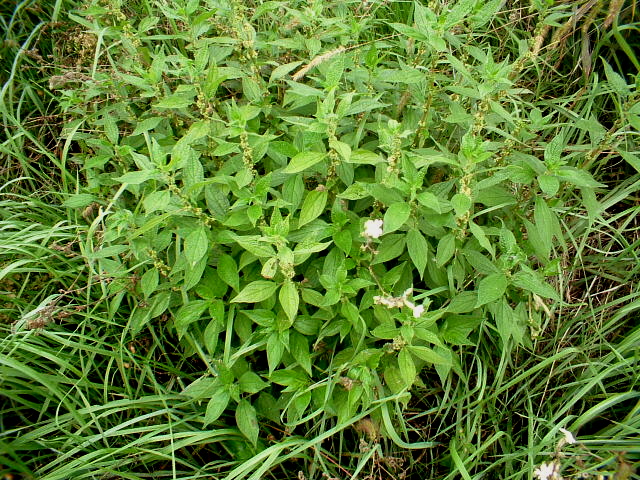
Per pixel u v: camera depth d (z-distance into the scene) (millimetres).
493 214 864
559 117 1052
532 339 850
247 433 744
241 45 900
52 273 866
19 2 1223
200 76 828
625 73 1122
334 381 745
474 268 810
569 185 824
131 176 688
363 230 743
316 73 936
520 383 860
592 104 1035
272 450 714
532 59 842
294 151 755
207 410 740
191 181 730
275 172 782
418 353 692
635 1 1008
